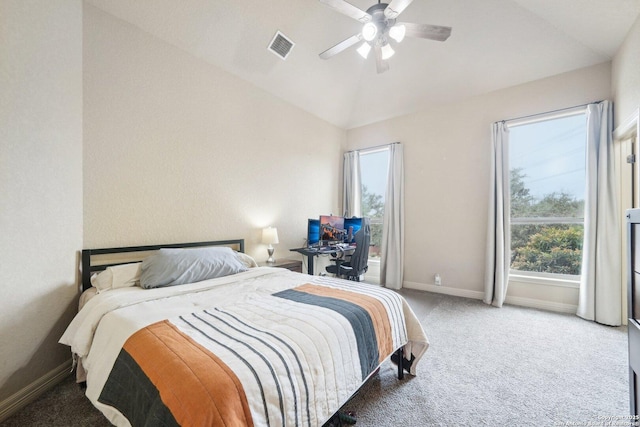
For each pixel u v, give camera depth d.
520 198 3.45
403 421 1.46
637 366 1.16
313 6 2.78
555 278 3.22
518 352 2.20
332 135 4.77
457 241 3.84
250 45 2.96
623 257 2.71
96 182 2.18
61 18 1.84
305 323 1.32
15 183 1.57
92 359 1.38
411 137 4.28
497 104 3.53
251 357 1.01
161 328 1.26
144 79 2.46
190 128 2.80
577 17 2.45
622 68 2.57
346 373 1.29
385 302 1.78
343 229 4.14
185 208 2.77
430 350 2.24
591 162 2.83
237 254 2.78
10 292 1.55
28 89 1.63
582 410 1.54
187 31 2.62
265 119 3.61
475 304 3.41
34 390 1.65
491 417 1.49
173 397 0.86
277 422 0.93
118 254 2.32
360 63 3.63
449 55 3.25
